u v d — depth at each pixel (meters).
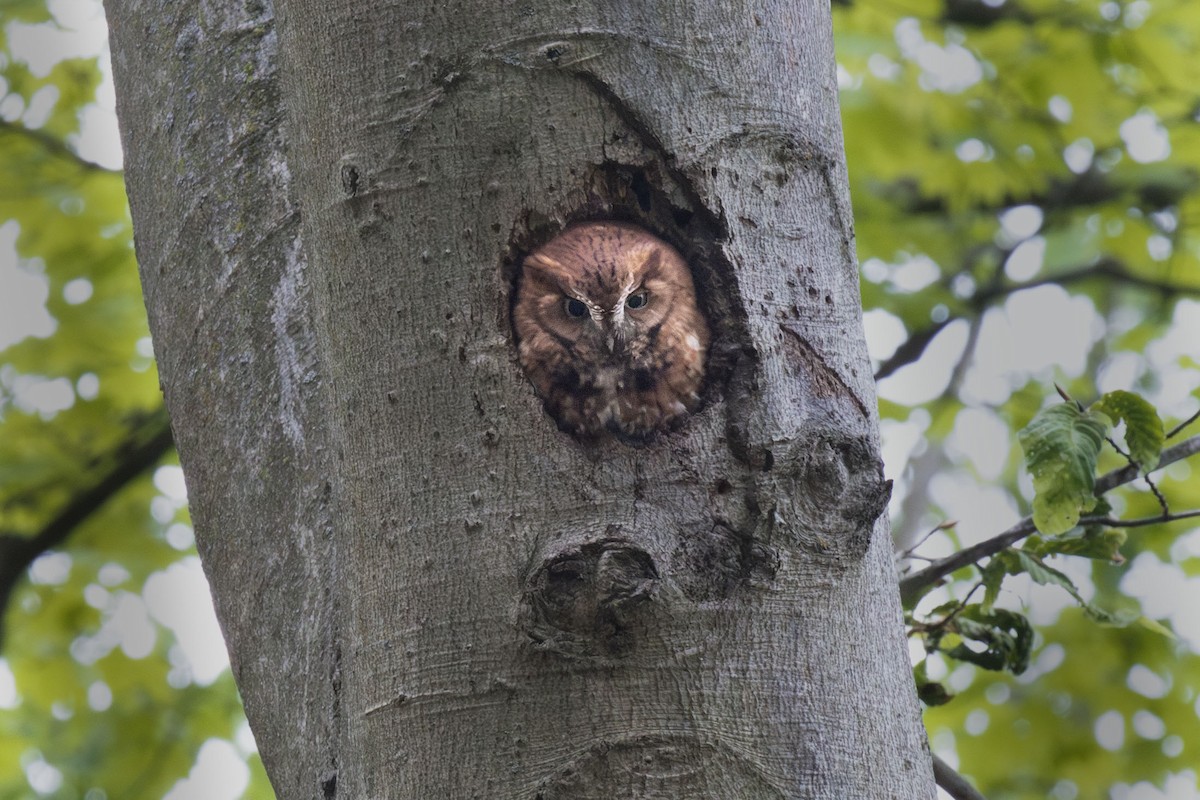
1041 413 7.45
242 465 6.20
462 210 5.56
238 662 6.21
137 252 7.23
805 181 5.92
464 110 5.59
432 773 5.08
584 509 5.23
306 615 5.80
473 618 5.15
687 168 5.67
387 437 5.45
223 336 6.42
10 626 16.50
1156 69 15.64
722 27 5.85
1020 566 8.87
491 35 5.63
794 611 5.25
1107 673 15.36
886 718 5.37
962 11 15.91
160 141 6.94
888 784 5.26
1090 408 7.73
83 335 15.61
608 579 5.02
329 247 5.73
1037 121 16.14
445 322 5.48
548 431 5.35
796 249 5.81
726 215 5.70
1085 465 7.21
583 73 5.65
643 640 5.05
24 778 15.73
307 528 5.89
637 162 5.66
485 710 5.07
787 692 5.15
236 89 6.69
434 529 5.29
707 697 5.05
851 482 5.44
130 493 16.86
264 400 6.18
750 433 5.38
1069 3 15.67
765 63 5.91
